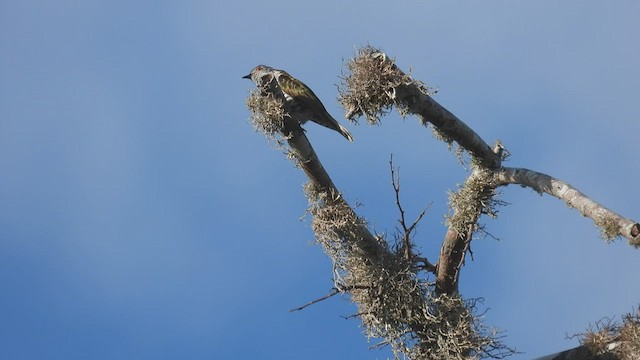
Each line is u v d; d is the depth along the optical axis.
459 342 13.90
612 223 12.52
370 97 13.88
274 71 13.12
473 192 14.69
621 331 12.05
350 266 13.88
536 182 13.90
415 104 14.01
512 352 13.81
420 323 14.00
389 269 13.83
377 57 13.88
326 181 13.41
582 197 13.18
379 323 13.88
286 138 12.95
